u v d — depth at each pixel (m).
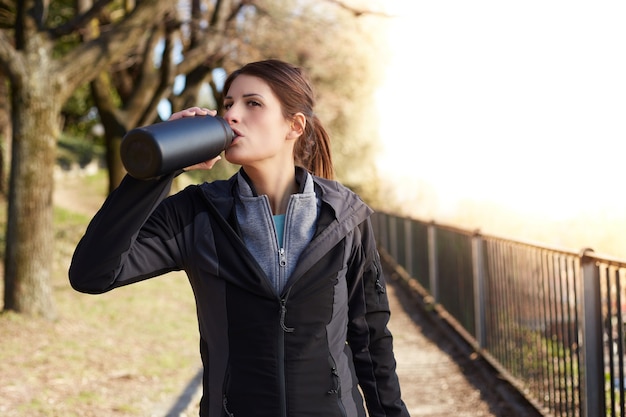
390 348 1.99
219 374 1.74
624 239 10.62
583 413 4.14
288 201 1.81
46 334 7.27
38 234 7.86
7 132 23.09
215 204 1.79
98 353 6.75
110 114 13.23
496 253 6.24
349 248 1.82
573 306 4.43
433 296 9.41
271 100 1.76
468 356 6.91
